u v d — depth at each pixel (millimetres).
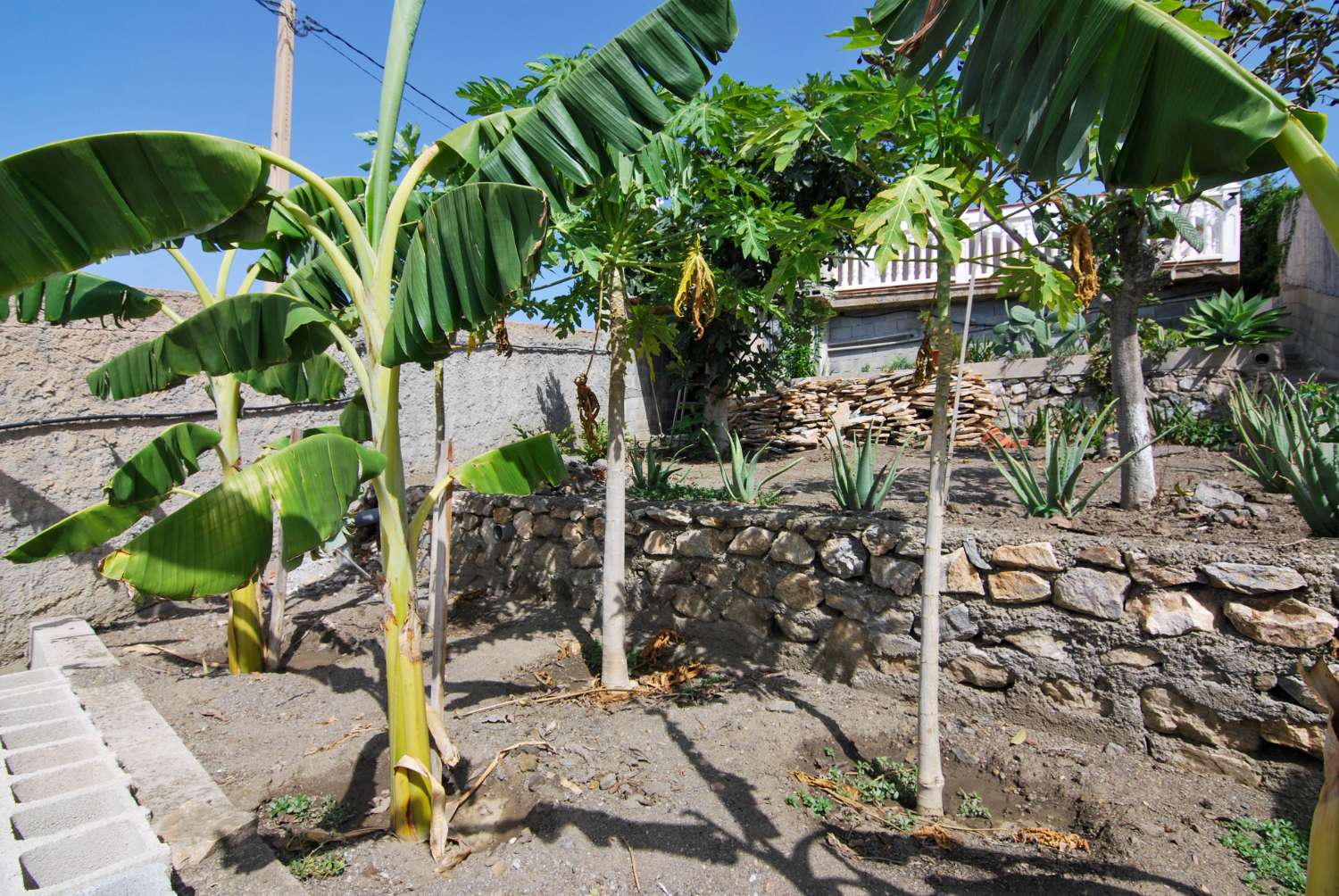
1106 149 1778
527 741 3559
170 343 3094
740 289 4738
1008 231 3309
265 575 6176
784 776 3268
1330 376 7902
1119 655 3391
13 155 2004
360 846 2848
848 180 7266
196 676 4668
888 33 2229
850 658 4152
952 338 2990
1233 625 3135
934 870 2645
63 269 2168
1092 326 9305
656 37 2604
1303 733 2951
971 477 6891
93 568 5797
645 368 11602
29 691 3820
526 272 2295
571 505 5699
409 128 4062
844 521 4211
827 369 13273
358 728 3893
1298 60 3891
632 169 3184
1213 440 7555
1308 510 3533
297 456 2416
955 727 3639
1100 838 2814
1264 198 13422
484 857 2783
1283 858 2582
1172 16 1744
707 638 4793
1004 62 1989
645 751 3475
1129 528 4090
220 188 2328
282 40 7566
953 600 3844
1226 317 8609
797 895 2520
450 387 8625
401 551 2805
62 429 5629
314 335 2973
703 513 4828
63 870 2189
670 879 2613
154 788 2961
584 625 5367
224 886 2449
